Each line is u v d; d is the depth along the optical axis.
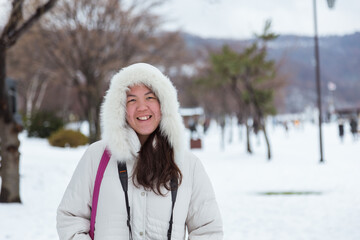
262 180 13.16
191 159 2.14
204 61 30.59
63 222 2.04
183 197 2.04
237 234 6.61
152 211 2.00
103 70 19.47
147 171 1.99
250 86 21.61
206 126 47.66
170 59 22.34
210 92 39.88
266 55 21.00
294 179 13.05
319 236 6.30
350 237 6.15
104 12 19.25
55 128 31.28
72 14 18.61
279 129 61.78
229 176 14.47
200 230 2.10
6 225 6.95
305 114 96.19
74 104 45.16
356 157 19.17
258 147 28.75
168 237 1.98
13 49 19.44
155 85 2.08
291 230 6.73
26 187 10.80
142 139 2.16
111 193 1.99
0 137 8.74
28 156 18.30
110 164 2.04
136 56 21.11
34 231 6.63
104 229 1.97
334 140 33.03
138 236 1.98
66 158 18.75
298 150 24.72
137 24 20.59
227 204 9.19
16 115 18.27
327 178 12.90
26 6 8.84
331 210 8.12
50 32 19.28
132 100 2.08
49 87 40.66
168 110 2.08
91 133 24.16
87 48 19.28
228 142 36.03
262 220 7.52
